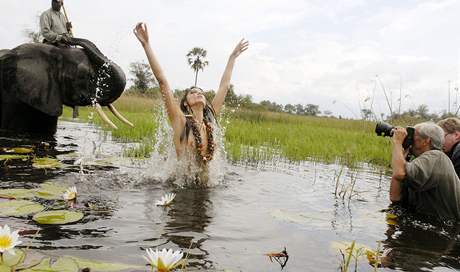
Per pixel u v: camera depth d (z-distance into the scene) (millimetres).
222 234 2746
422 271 2373
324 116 26078
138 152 5805
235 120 15031
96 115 14469
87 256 2197
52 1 7875
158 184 4086
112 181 4035
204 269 2156
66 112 16516
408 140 3984
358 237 2916
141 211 3117
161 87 4473
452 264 2521
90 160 5098
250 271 2186
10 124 7863
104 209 3094
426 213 3715
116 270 2027
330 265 2344
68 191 3277
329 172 5684
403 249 2732
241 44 5336
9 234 1799
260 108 21953
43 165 4531
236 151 6441
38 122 8039
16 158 4844
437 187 3631
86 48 7543
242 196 3879
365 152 7875
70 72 7445
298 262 2355
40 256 2139
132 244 2430
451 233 3199
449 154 4199
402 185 3979
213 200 3641
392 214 3609
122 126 9625
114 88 7547
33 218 2754
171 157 4590
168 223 2879
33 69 7355
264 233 2832
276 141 9172
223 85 5113
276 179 4848
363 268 2344
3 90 7715
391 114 9633
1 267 1943
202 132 4477
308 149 7781
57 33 7871
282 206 3621
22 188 3498
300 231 2938
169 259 1688
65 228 2617
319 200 3953
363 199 4129
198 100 4566
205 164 4418
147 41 4438
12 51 7438
